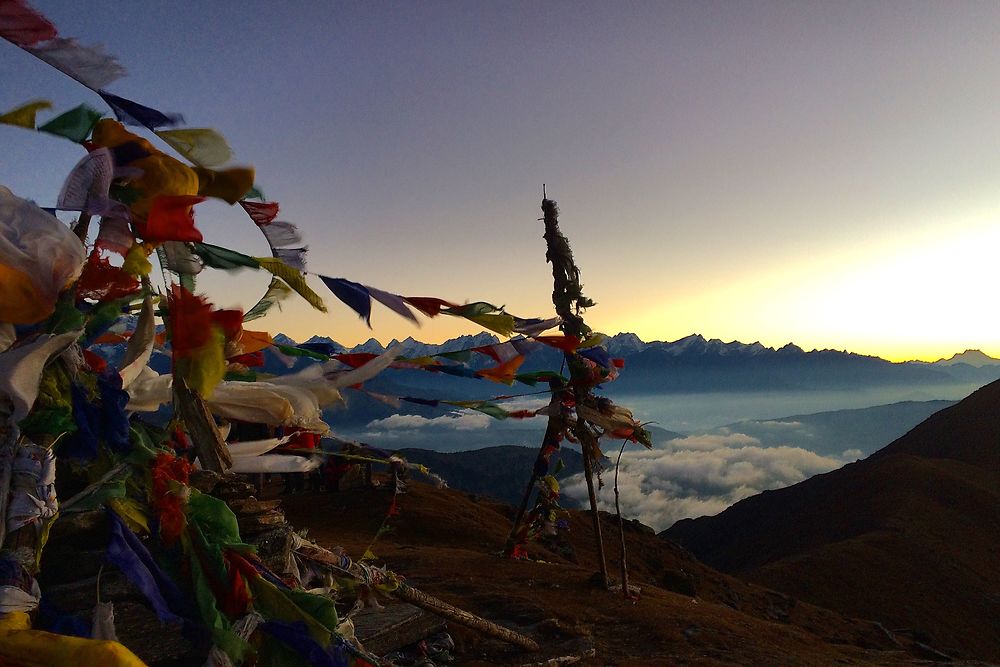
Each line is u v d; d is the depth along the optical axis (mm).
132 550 3586
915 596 58750
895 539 70125
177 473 3752
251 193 3859
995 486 87375
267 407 4277
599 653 7777
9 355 3080
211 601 3672
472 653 6953
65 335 3195
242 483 4586
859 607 56562
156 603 3504
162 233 3324
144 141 3572
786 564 63000
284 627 3723
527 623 8391
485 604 9031
